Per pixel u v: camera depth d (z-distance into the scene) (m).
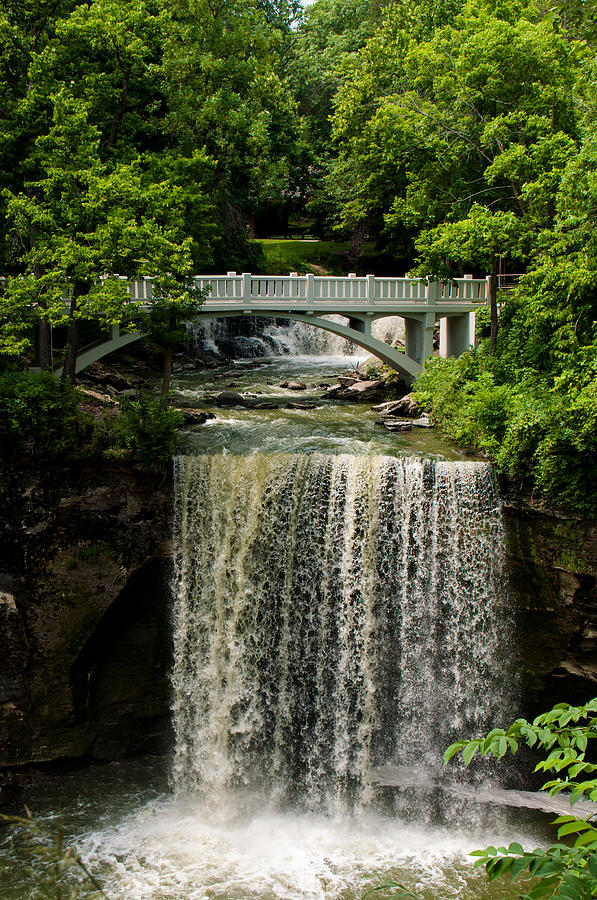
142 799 19.19
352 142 41.16
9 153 22.94
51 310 20.06
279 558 20.06
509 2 26.77
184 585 20.52
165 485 20.34
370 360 35.97
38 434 19.59
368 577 19.62
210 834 17.91
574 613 19.39
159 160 25.12
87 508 19.91
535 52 24.77
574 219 19.92
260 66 39.78
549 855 4.70
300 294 30.42
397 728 20.19
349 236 57.22
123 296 20.61
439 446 23.27
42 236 21.55
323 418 27.38
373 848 17.58
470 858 17.22
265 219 64.50
